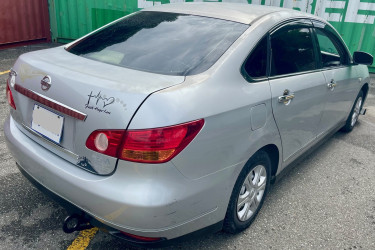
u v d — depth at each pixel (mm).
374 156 4004
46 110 2023
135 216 1712
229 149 2021
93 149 1786
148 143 1673
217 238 2463
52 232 2412
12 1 7695
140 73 1996
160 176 1729
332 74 3316
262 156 2424
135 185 1720
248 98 2133
